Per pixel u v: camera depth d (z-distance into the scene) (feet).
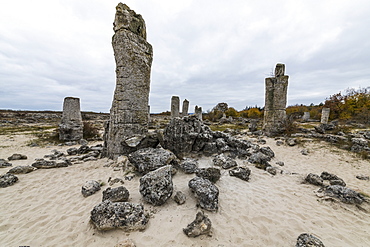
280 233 9.84
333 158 25.07
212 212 11.35
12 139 37.81
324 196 14.02
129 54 20.70
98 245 8.55
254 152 25.05
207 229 9.30
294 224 10.69
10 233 9.22
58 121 94.07
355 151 27.25
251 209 12.03
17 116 97.66
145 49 22.54
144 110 22.89
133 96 21.49
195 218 10.50
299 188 15.84
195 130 21.47
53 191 13.96
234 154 23.49
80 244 8.62
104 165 19.79
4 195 13.01
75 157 22.54
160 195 11.61
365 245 9.12
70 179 16.31
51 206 11.89
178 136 20.36
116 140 21.20
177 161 18.44
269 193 14.61
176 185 14.79
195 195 12.78
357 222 11.09
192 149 22.00
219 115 116.88
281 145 33.42
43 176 16.60
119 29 20.53
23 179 15.74
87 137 43.04
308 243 8.48
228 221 10.67
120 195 11.90
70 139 37.27
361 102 75.10
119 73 20.97
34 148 30.76
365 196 14.12
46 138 39.65
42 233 9.29
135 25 21.52
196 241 8.93
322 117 62.59
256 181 17.11
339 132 37.86
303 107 120.06
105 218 9.45
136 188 14.34
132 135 21.25
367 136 33.86
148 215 10.71
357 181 17.79
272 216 11.38
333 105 83.71
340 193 13.69
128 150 21.29
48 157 24.32
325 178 18.03
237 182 16.39
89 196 13.23
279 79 41.01
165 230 9.60
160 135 21.67
